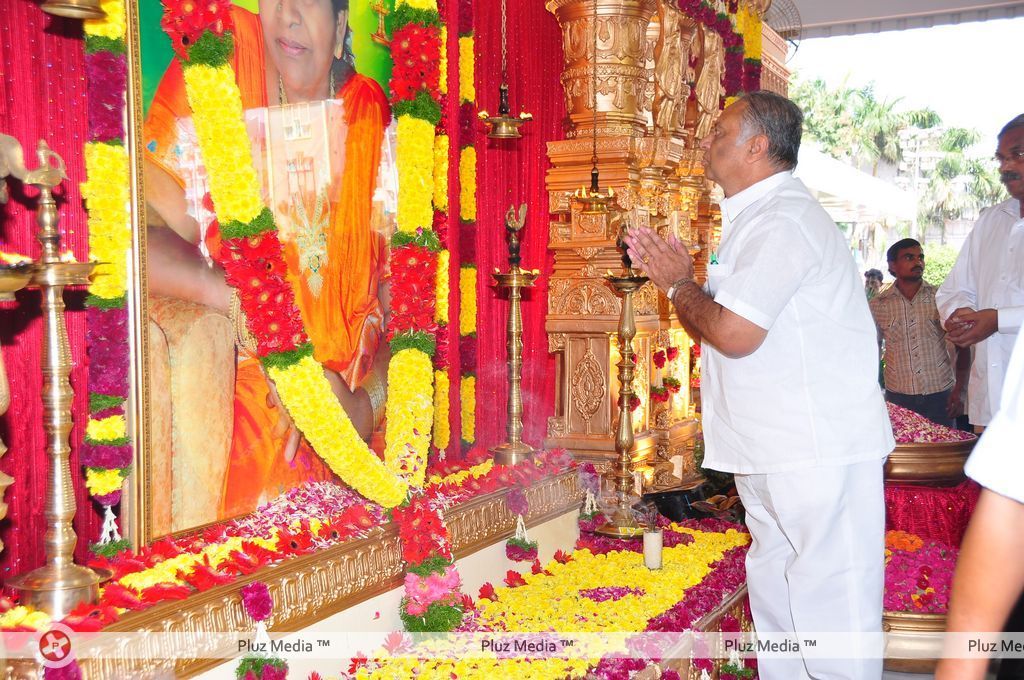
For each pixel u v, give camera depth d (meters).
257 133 2.65
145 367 2.23
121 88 2.14
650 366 4.68
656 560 3.35
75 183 2.18
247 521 2.54
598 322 4.19
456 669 2.41
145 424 2.23
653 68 4.62
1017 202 3.51
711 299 2.45
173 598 1.99
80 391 2.21
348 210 3.03
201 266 2.46
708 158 2.62
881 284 8.74
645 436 4.48
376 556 2.57
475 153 3.76
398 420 2.91
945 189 23.09
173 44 2.26
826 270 2.41
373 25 3.13
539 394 4.31
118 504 2.24
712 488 4.47
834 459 2.38
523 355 4.19
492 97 3.91
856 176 9.61
